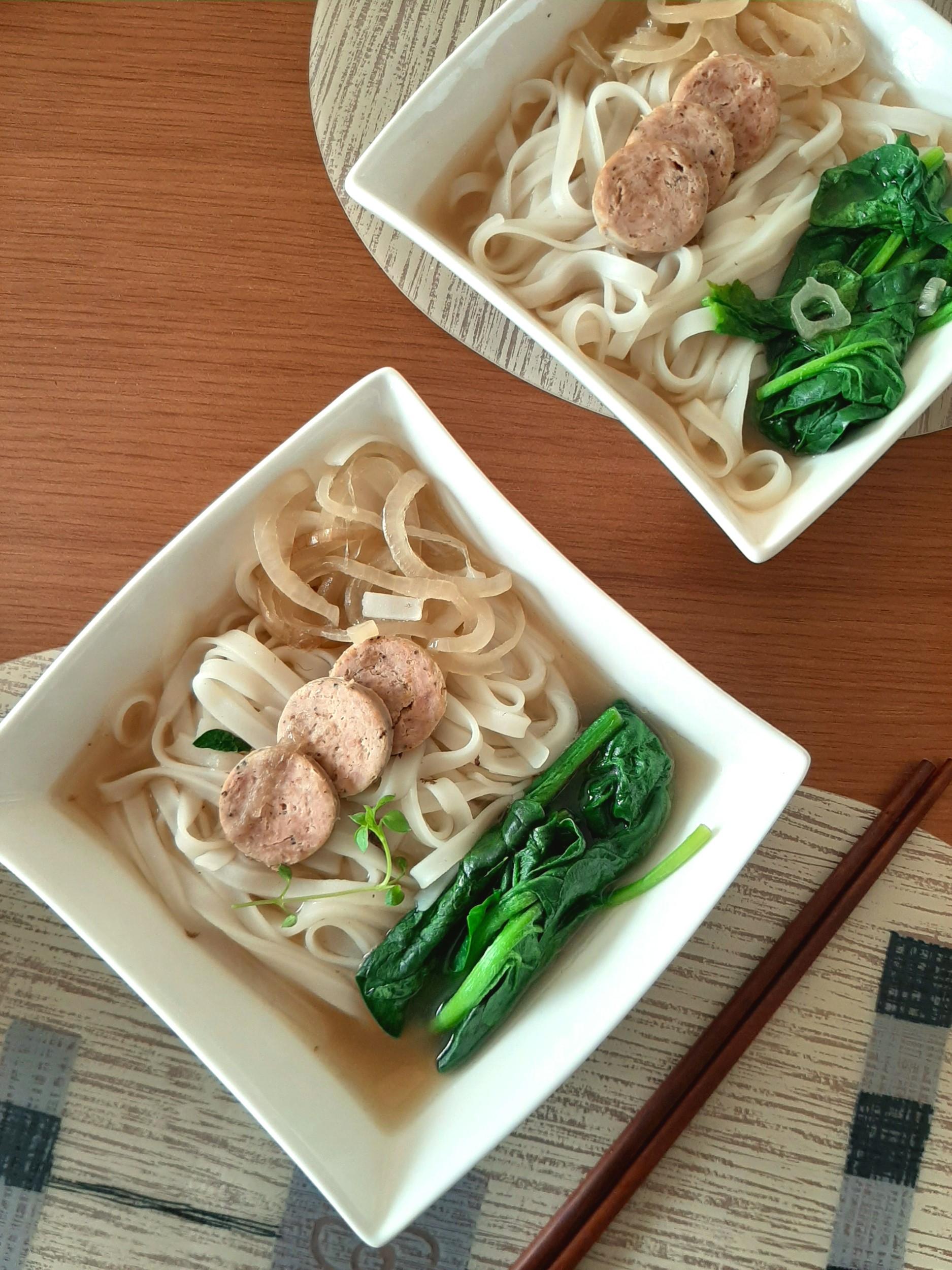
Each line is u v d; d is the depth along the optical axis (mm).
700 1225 482
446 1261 476
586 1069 486
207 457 511
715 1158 485
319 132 527
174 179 524
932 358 466
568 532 508
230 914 453
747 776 446
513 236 510
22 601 504
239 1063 423
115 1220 476
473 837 459
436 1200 432
